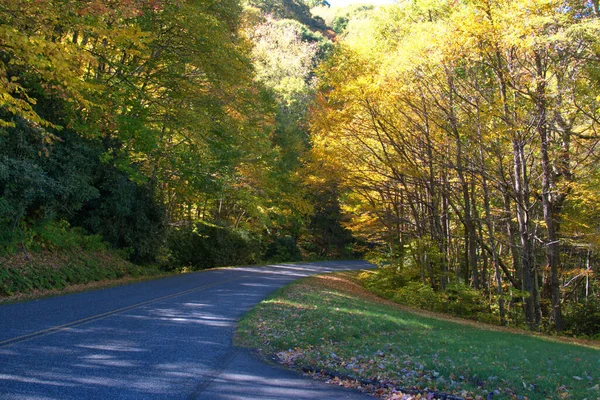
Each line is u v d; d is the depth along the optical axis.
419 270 25.98
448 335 11.35
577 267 25.77
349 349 8.41
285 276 23.91
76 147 17.48
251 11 25.59
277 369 6.97
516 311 22.75
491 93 17.25
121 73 19.22
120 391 5.36
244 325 9.80
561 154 17.53
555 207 19.81
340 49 19.02
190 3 19.34
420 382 6.47
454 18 15.71
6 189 14.15
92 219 19.98
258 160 30.88
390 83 17.53
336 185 23.48
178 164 23.14
